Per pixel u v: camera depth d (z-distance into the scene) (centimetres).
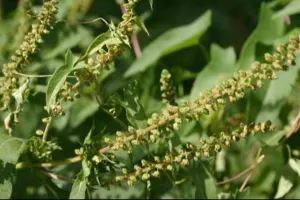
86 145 77
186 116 74
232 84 73
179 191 87
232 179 86
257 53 88
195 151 76
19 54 77
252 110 86
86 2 94
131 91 80
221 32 112
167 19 112
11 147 77
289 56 73
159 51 91
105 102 81
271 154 89
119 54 75
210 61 91
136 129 76
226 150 91
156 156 77
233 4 113
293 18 89
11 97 78
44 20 77
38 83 88
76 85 75
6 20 96
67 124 86
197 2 114
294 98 86
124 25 74
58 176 81
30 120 85
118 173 84
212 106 73
